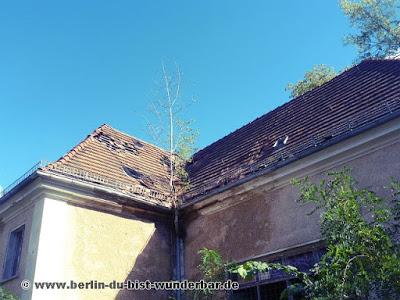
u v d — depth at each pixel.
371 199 5.12
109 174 9.69
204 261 8.16
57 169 8.30
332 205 4.96
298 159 7.54
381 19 19.81
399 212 5.10
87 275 7.95
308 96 10.88
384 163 6.62
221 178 9.75
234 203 8.79
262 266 5.48
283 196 7.89
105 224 8.66
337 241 4.74
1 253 9.01
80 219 8.32
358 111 8.14
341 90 9.78
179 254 9.51
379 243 4.42
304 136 8.77
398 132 6.54
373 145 6.81
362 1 19.92
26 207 8.72
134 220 9.18
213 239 8.96
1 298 7.06
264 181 8.15
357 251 4.45
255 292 7.79
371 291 4.69
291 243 7.43
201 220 9.42
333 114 8.81
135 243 8.95
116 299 8.16
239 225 8.52
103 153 10.52
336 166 7.27
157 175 11.15
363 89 8.97
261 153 9.62
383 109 7.10
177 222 9.62
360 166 6.93
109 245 8.51
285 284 7.35
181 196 10.18
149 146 12.65
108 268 8.30
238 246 8.38
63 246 7.85
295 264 7.30
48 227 7.81
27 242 8.03
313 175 7.51
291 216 7.61
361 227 4.54
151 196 9.61
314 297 4.66
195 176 11.27
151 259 9.06
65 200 8.26
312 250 7.12
